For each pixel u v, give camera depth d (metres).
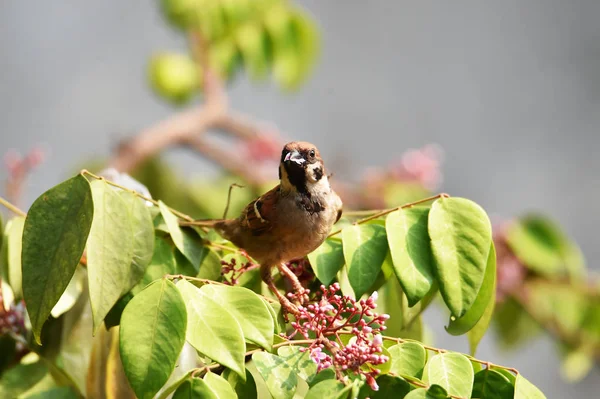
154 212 3.47
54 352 3.44
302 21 4.16
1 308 3.46
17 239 3.44
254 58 4.15
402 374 3.34
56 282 3.35
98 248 3.36
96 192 3.37
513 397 3.35
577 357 4.08
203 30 4.14
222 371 3.36
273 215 3.48
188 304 3.33
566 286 4.07
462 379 3.33
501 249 4.04
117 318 3.41
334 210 3.51
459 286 3.38
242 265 3.49
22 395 3.39
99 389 3.42
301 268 3.52
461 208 3.40
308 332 3.41
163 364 3.31
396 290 3.47
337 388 3.31
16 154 3.61
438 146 8.19
